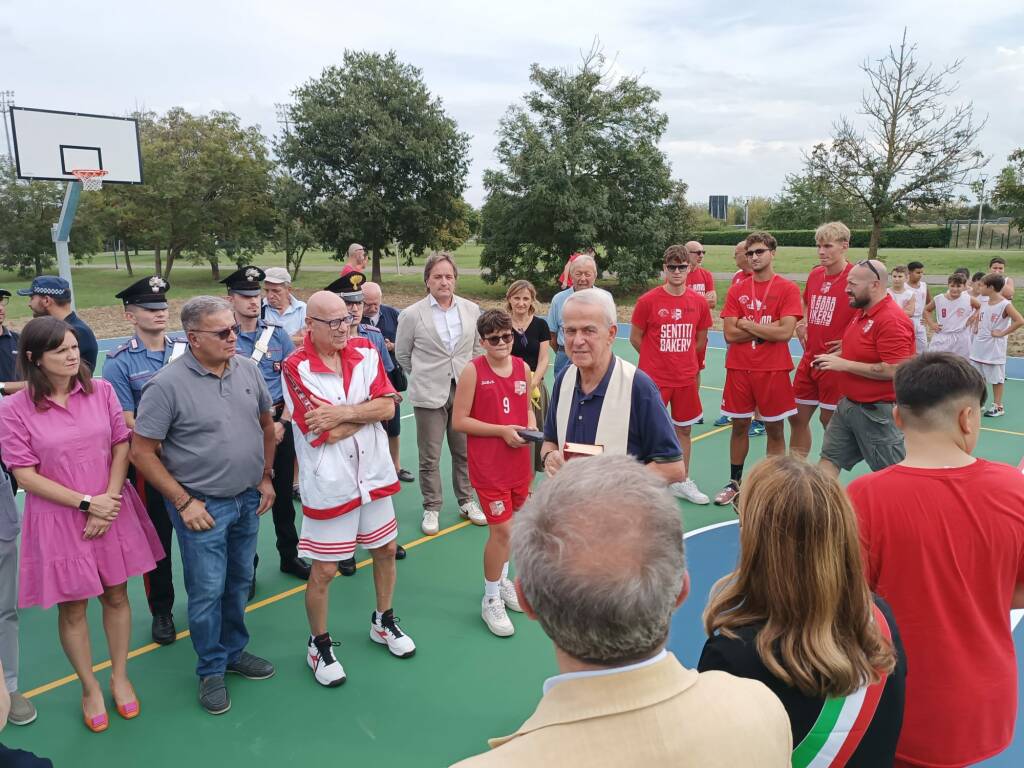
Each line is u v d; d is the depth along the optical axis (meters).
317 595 3.56
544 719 1.05
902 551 1.96
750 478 1.62
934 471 1.98
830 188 17.62
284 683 3.65
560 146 21.89
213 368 3.34
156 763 3.08
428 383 5.41
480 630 4.14
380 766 3.06
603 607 1.04
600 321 2.88
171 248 27.91
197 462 3.27
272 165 28.67
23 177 14.77
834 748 1.43
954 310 8.83
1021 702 3.37
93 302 22.97
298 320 5.48
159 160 25.73
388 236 26.62
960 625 1.94
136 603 4.54
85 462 3.15
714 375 11.88
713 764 1.04
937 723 1.97
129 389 3.86
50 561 3.09
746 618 1.55
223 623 3.66
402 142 25.20
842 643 1.45
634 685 1.06
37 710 3.46
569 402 3.09
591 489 1.14
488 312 3.91
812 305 5.86
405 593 4.58
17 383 4.48
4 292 4.94
